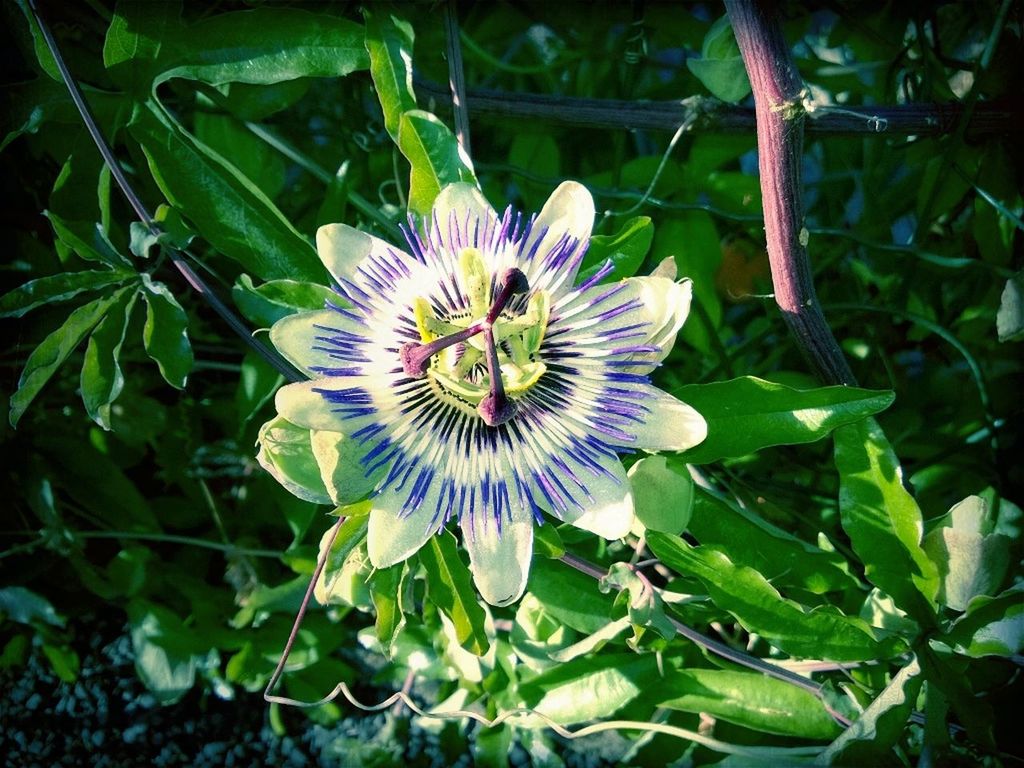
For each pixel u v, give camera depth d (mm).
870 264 283
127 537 252
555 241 161
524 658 206
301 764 236
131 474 281
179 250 186
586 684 201
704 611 196
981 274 264
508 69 263
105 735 245
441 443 158
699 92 266
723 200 254
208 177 189
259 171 235
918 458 268
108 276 186
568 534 192
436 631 210
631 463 171
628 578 170
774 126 166
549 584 199
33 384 180
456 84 200
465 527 155
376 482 154
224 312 182
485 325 155
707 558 174
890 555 179
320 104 254
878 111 209
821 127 209
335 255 159
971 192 257
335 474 152
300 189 261
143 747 244
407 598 176
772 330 268
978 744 180
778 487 249
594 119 213
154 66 191
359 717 243
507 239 161
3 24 203
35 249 245
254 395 219
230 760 239
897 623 186
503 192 280
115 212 252
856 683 190
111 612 263
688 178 251
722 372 249
